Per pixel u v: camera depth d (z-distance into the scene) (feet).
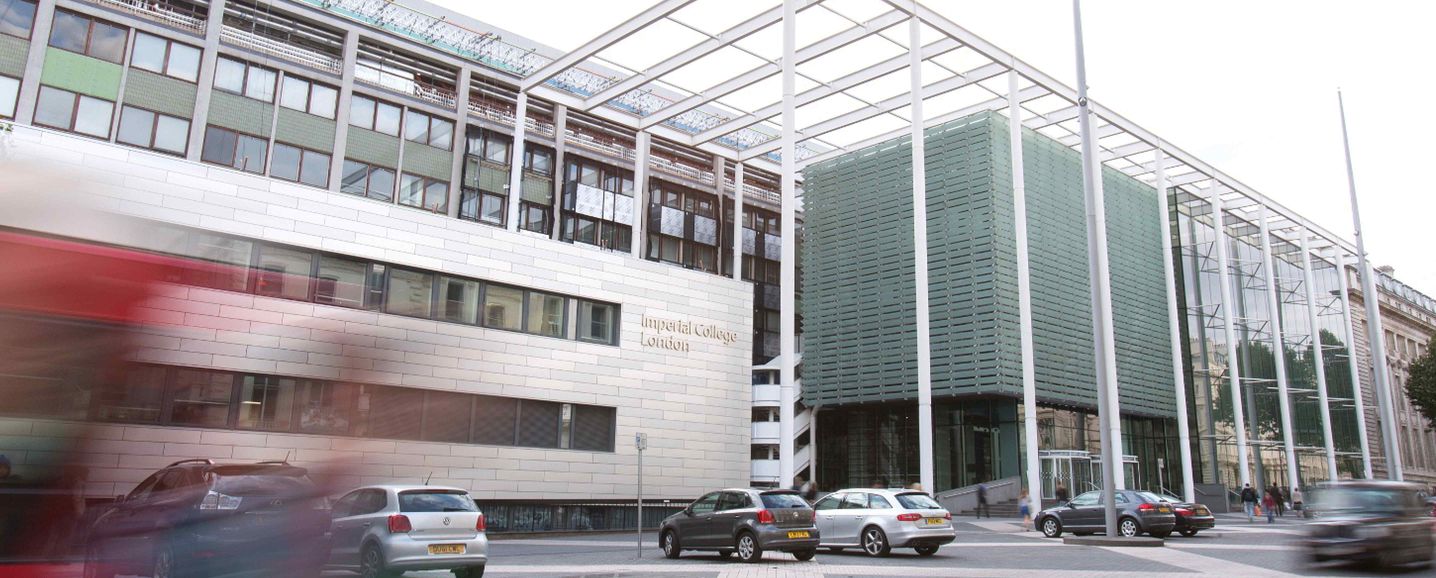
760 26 115.96
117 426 16.48
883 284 140.56
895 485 138.92
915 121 117.19
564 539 84.38
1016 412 128.47
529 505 88.99
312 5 124.16
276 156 117.60
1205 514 84.58
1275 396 177.88
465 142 136.77
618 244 153.79
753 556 55.93
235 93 115.44
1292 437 175.32
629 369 100.37
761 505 56.85
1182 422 150.51
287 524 16.70
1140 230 162.20
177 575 20.42
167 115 109.91
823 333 147.84
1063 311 139.74
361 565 43.19
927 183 139.23
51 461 15.39
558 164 146.41
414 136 131.75
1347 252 214.28
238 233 75.41
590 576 48.60
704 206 168.45
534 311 94.68
